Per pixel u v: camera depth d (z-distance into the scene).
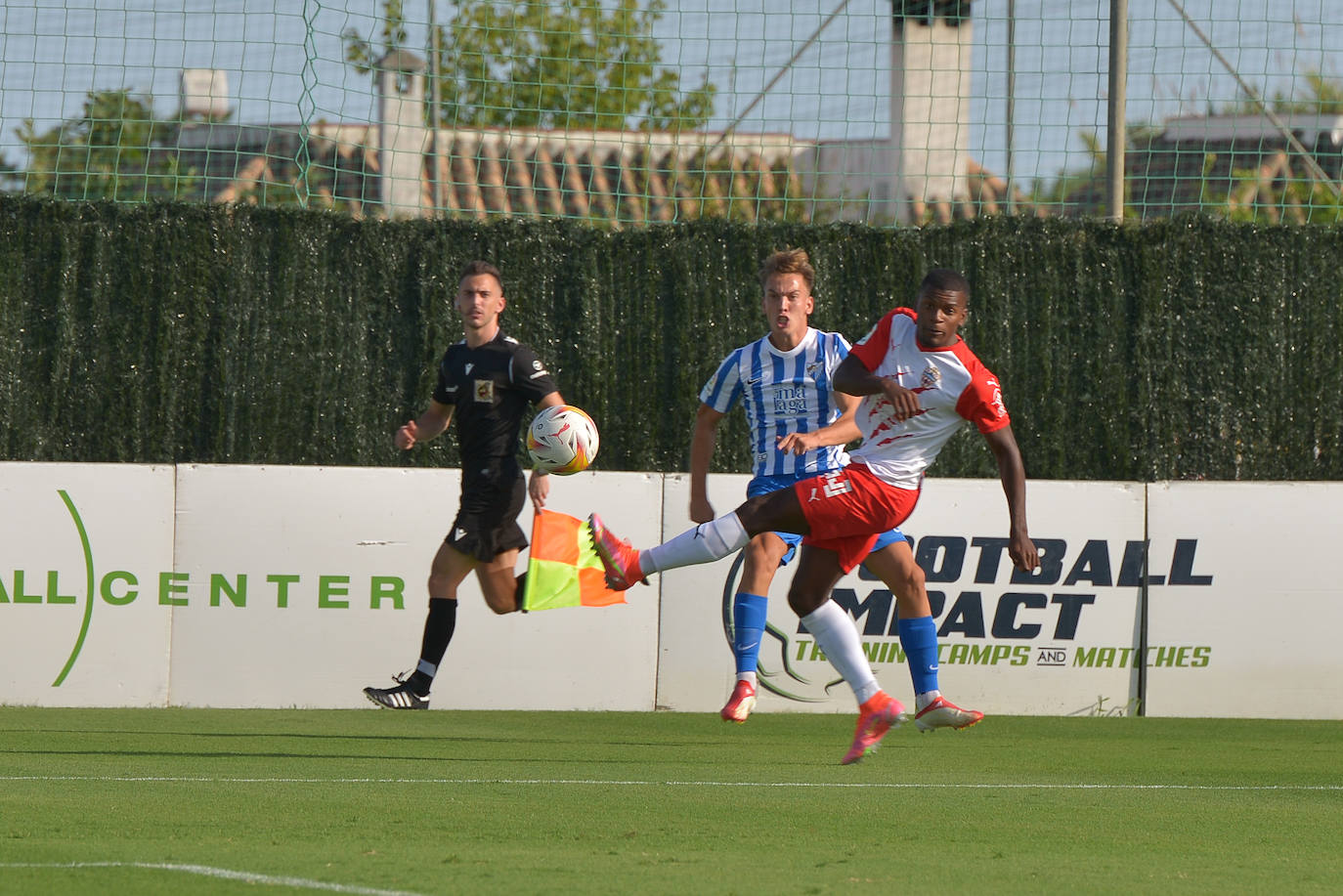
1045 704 27.84
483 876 11.59
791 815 15.45
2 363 27.75
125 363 27.97
